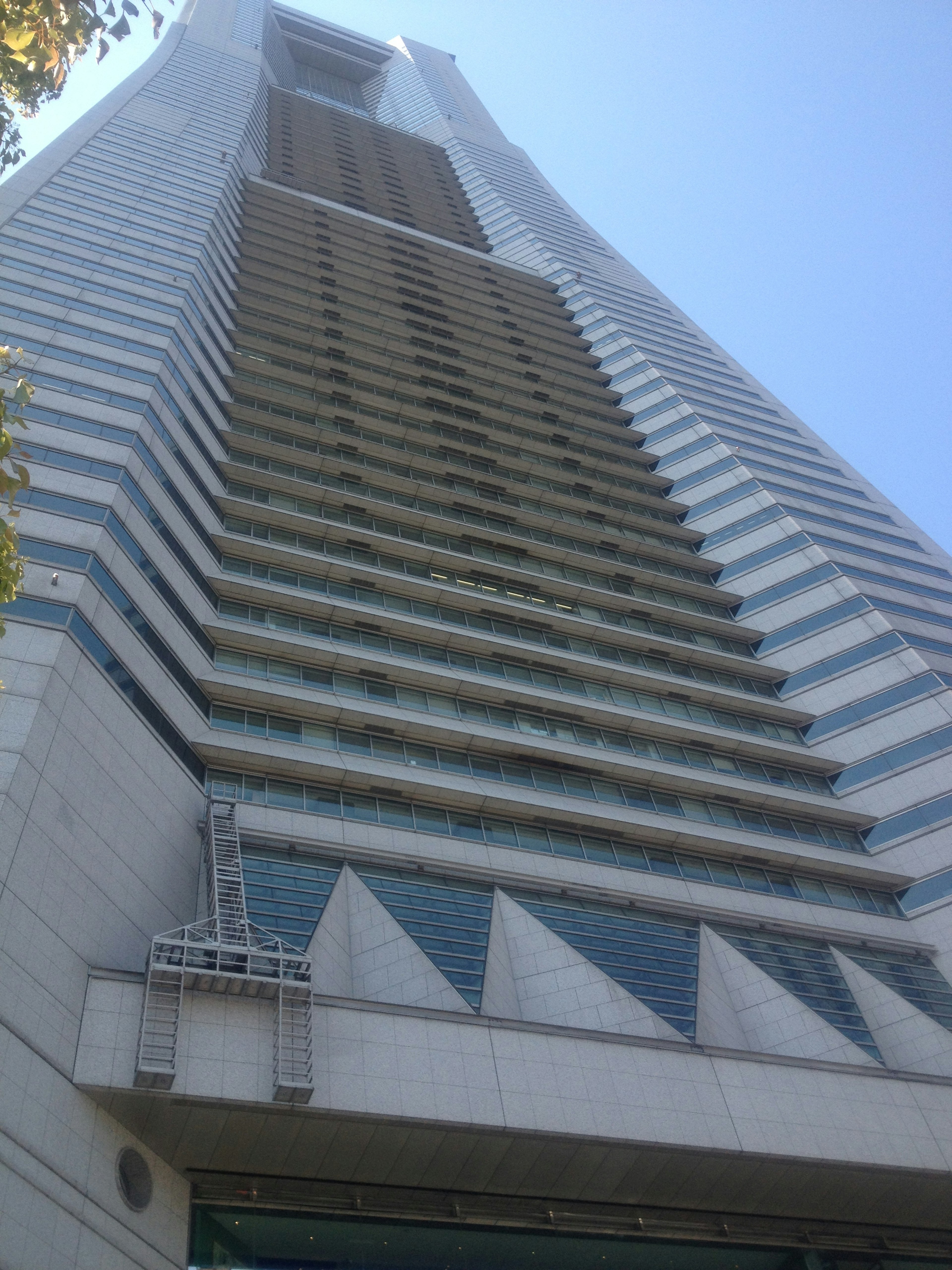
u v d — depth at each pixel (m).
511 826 40.22
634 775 45.94
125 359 46.44
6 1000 20.69
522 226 112.75
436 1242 25.50
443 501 60.12
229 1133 23.16
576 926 36.28
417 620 48.88
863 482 76.62
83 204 63.06
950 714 51.91
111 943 24.80
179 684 35.34
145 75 101.38
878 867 47.25
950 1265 31.41
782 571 63.53
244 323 66.62
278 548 46.78
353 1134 24.11
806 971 39.25
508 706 46.94
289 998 24.75
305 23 176.88
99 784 27.64
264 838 33.25
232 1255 23.09
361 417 63.34
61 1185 19.72
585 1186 27.12
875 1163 28.97
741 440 76.38
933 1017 38.22
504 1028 27.45
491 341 84.12
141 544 36.88
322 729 39.94
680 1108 27.78
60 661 28.47
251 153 96.94
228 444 53.03
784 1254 29.73
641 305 102.00
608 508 67.19
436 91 162.12
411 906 33.69
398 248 91.50
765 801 48.09
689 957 37.19
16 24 13.77
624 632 55.09
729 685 56.56
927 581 64.25
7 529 12.90
